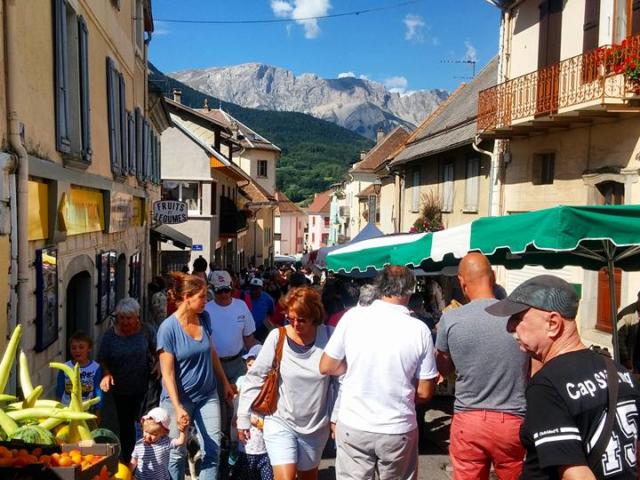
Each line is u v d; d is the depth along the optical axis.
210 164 27.05
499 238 5.62
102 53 9.98
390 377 3.88
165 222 17.47
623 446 2.37
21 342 5.52
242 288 16.28
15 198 5.45
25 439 3.48
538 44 13.73
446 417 7.68
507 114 13.29
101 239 9.92
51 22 6.77
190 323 4.98
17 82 5.43
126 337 5.86
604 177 11.20
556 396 2.40
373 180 52.44
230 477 5.14
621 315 6.68
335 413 4.46
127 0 12.88
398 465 3.93
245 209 40.88
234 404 5.65
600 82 10.55
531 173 13.95
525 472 2.51
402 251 7.21
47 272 6.48
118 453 3.61
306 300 4.33
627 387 2.44
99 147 9.62
